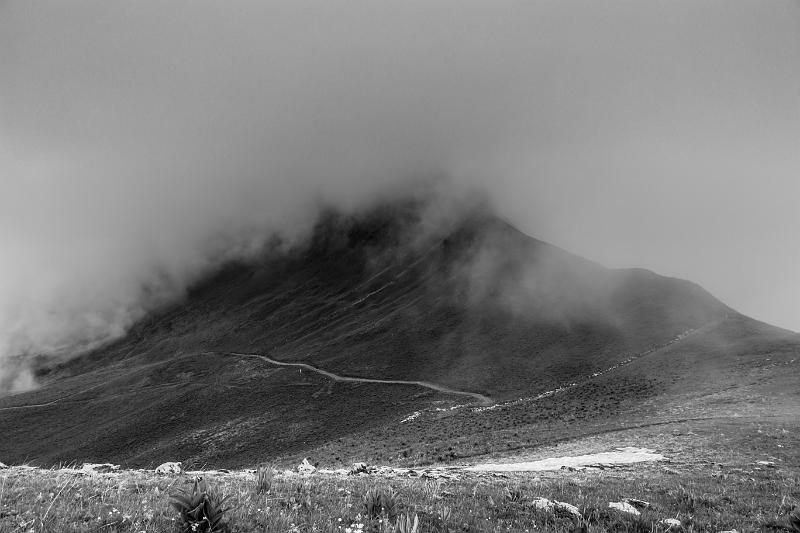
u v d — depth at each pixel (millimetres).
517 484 16031
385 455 55312
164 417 181125
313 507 9844
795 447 28812
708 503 14227
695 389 58938
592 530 10094
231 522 7672
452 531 9148
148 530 7492
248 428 148375
